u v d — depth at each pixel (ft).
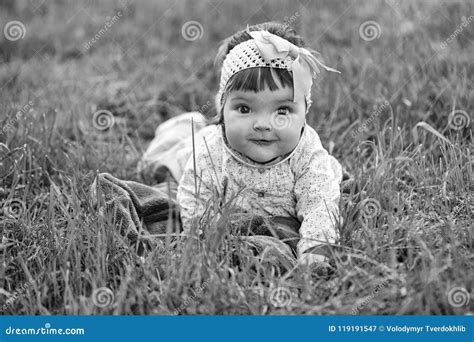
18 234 8.44
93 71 16.12
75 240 7.72
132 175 10.97
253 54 7.85
